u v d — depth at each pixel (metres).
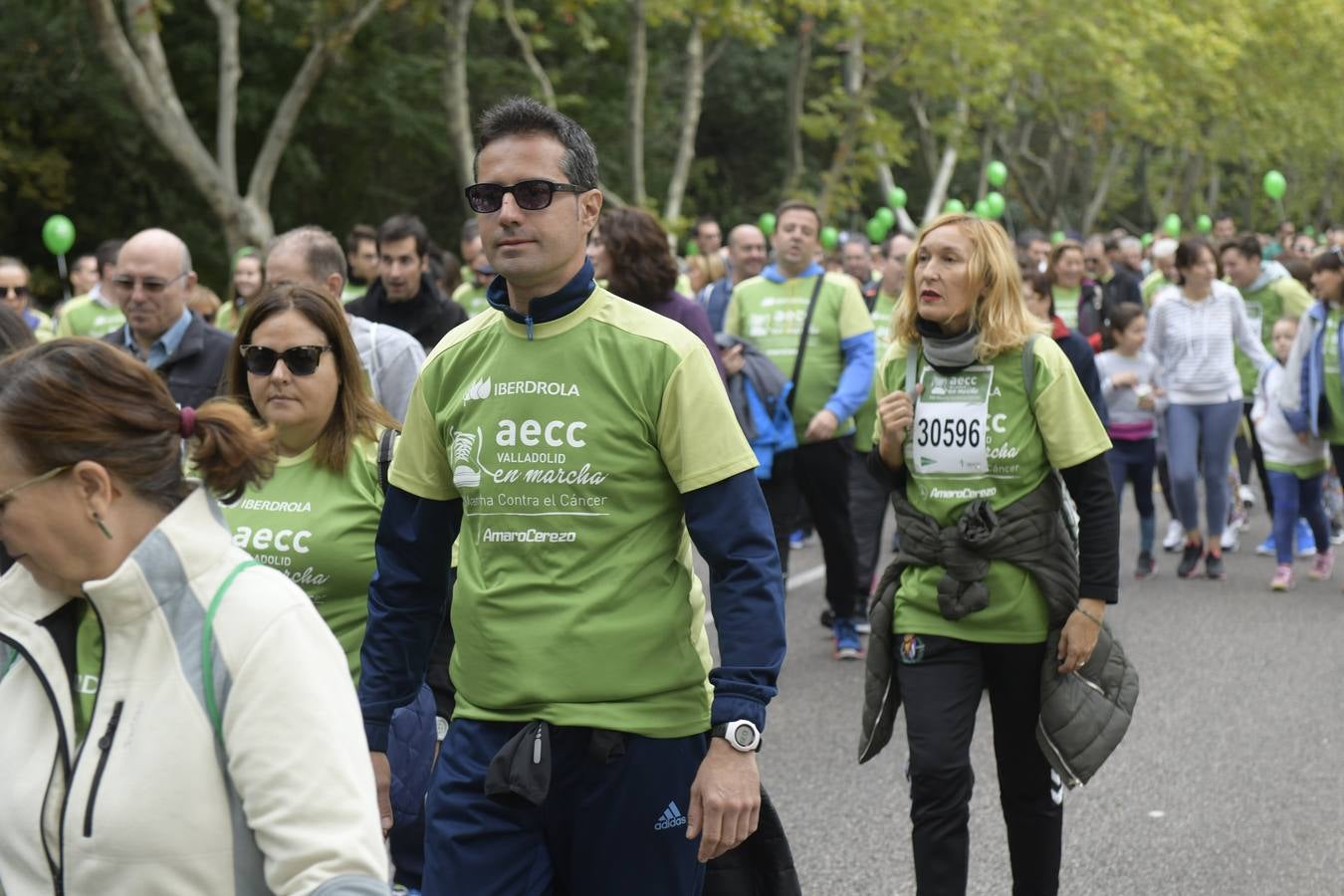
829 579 8.47
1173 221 29.86
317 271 5.74
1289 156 60.41
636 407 3.16
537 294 3.21
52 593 2.21
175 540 2.16
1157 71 39.19
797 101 29.73
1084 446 4.33
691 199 42.41
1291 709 7.33
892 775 6.41
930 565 4.47
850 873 5.28
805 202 8.20
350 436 4.25
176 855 2.12
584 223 3.24
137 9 16.84
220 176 17.52
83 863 2.12
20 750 2.20
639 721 3.15
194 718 2.13
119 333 6.19
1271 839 5.54
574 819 3.18
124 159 27.39
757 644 3.11
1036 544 4.38
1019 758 4.51
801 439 8.23
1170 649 8.64
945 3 28.20
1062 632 4.36
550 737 3.13
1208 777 6.29
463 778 3.23
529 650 3.15
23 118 26.47
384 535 3.45
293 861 2.10
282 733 2.13
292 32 26.44
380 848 2.17
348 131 29.52
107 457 2.15
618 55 33.00
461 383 3.32
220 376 6.09
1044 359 4.39
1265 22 43.00
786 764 6.59
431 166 31.02
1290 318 11.60
